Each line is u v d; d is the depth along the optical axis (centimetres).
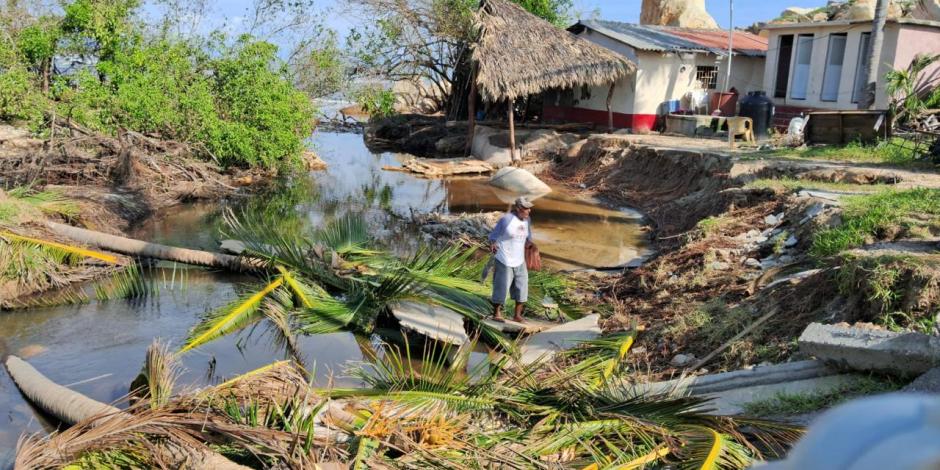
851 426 69
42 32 1973
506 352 837
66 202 1373
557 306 1029
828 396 578
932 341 563
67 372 815
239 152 2033
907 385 542
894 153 1594
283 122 2162
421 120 3472
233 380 568
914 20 2109
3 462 605
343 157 2855
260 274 1169
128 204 1552
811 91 2392
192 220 1598
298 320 960
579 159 2452
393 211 1764
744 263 1023
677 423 554
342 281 1094
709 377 650
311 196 1964
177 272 1210
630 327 898
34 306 1029
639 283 1076
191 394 547
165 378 628
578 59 2492
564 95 3059
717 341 784
